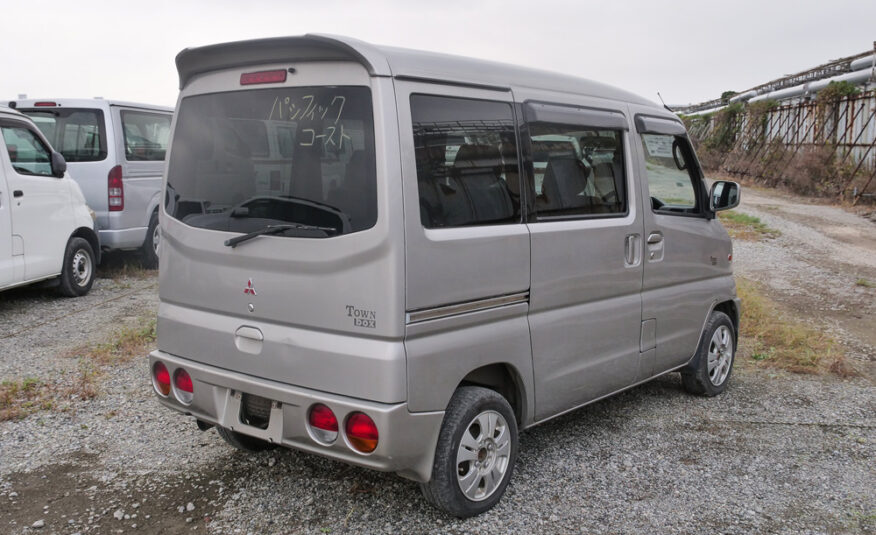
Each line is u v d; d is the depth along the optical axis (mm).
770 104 32094
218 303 3639
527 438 4797
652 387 5988
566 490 4027
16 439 4629
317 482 4059
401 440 3182
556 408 4180
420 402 3246
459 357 3439
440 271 3314
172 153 3885
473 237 3479
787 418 5309
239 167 3559
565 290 4102
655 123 4941
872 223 18297
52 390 5520
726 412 5406
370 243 3119
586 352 4320
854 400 5773
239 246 3506
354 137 3195
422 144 3285
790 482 4215
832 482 4230
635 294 4727
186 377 3777
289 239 3336
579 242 4172
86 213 8906
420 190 3254
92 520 3623
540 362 3982
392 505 3803
